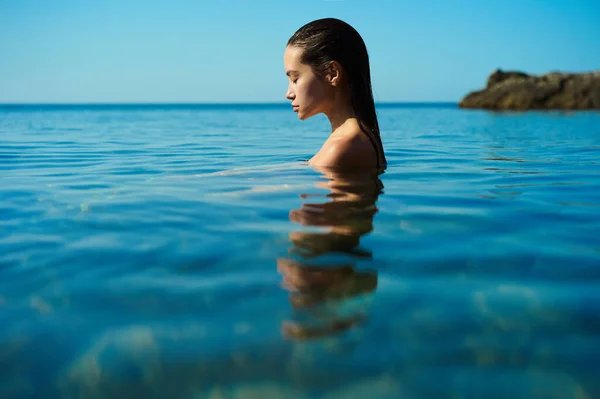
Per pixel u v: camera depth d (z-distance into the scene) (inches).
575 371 38.0
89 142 288.4
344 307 48.7
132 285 54.7
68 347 42.3
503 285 54.3
